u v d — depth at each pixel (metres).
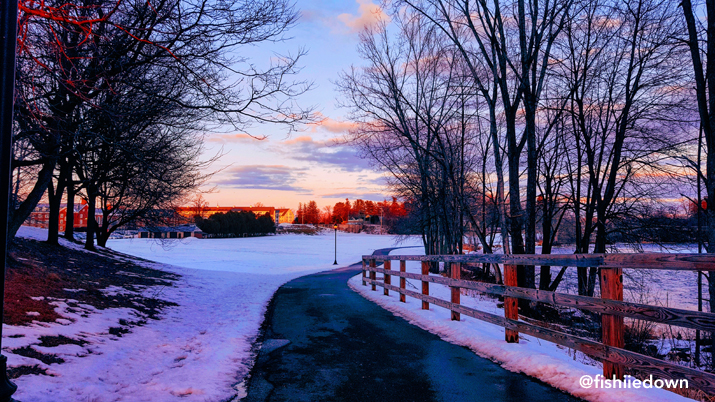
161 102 6.84
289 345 6.35
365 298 12.18
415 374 4.76
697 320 3.08
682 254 3.23
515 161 13.75
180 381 4.47
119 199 20.14
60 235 20.56
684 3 10.52
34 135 6.91
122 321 7.30
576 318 13.25
